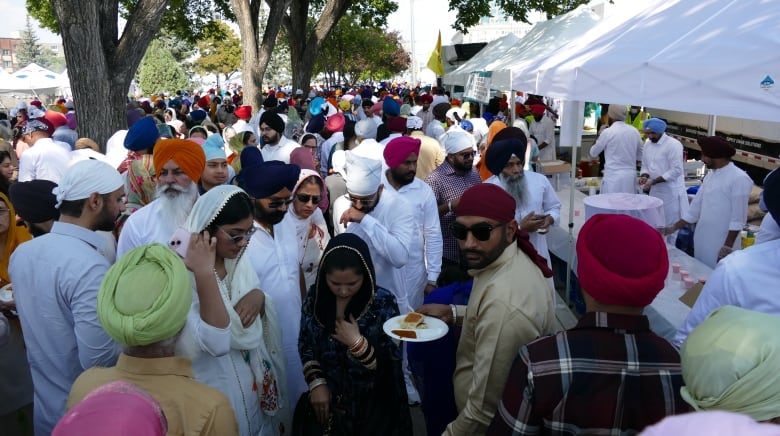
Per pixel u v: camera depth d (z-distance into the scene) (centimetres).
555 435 188
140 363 201
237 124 1134
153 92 5872
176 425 197
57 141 835
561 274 717
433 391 320
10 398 358
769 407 143
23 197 347
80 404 136
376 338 310
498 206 249
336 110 1538
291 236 382
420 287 475
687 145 1388
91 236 305
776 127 1028
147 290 193
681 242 741
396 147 469
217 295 238
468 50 2514
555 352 190
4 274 376
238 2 1833
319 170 980
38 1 2488
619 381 185
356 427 307
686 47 381
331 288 297
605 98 455
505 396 200
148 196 504
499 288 243
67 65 801
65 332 289
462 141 547
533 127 1234
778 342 146
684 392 159
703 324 162
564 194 874
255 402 283
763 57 309
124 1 2122
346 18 4612
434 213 489
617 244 191
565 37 1116
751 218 729
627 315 193
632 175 881
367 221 408
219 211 247
